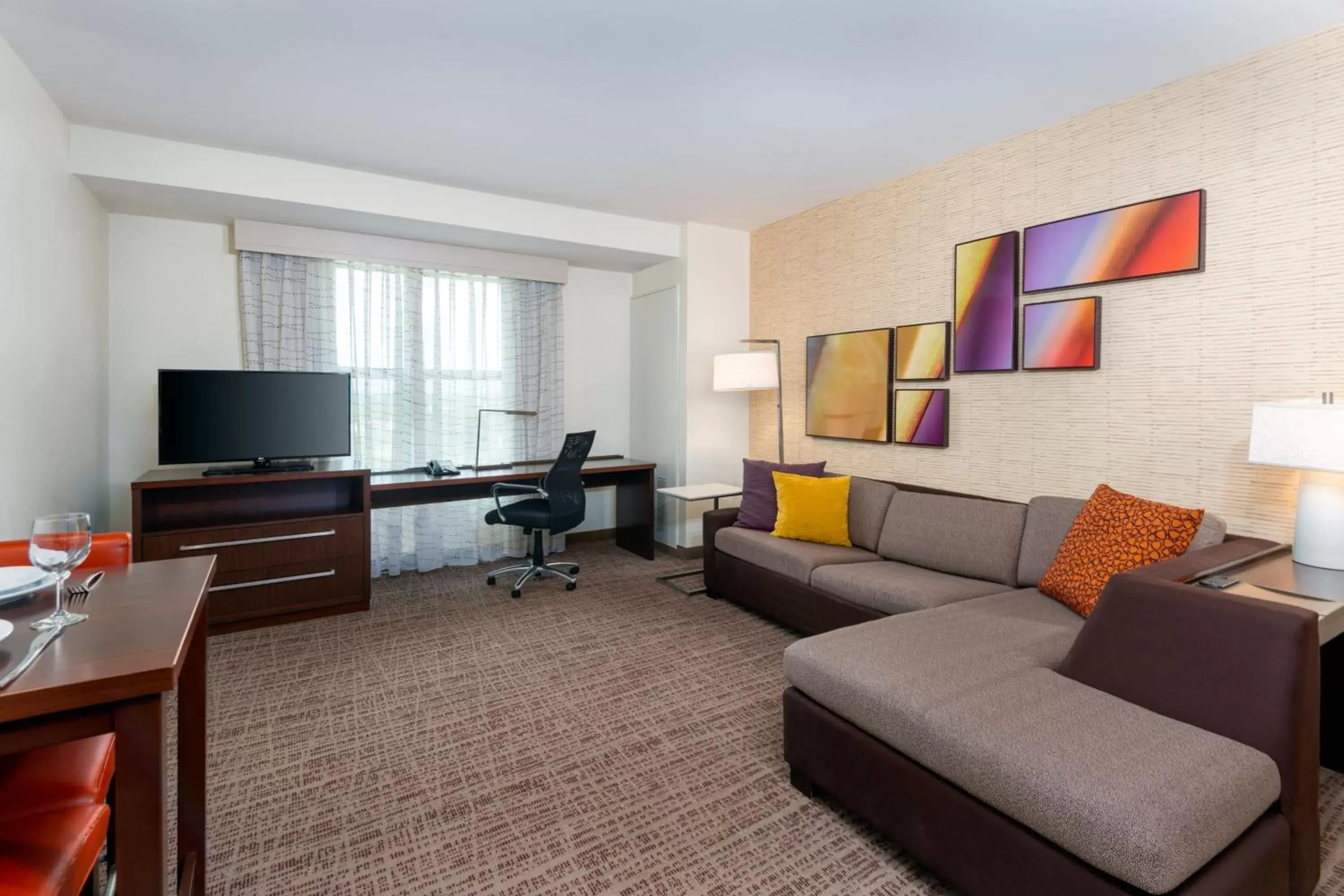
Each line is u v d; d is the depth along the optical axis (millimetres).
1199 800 1199
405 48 2340
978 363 3270
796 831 1771
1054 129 2969
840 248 4113
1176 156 2572
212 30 2223
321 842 1707
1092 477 2873
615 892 1543
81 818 1083
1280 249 2307
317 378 3734
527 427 4805
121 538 1513
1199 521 2182
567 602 3781
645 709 2457
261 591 3328
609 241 4441
